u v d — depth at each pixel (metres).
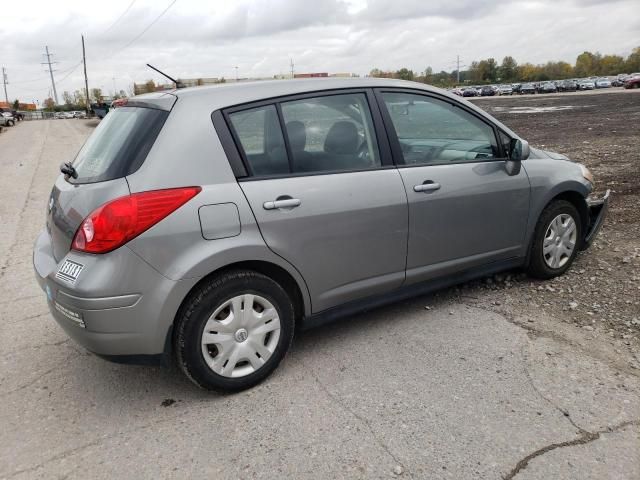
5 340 3.92
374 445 2.61
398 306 4.20
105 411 3.00
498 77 148.50
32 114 109.25
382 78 3.70
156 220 2.74
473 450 2.54
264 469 2.48
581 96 53.28
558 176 4.36
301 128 3.26
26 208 8.85
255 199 3.00
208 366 2.97
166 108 2.98
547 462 2.45
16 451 2.68
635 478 2.34
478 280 4.63
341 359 3.44
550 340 3.56
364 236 3.41
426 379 3.16
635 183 7.80
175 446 2.67
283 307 3.18
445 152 3.85
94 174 3.00
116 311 2.72
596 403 2.87
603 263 4.79
